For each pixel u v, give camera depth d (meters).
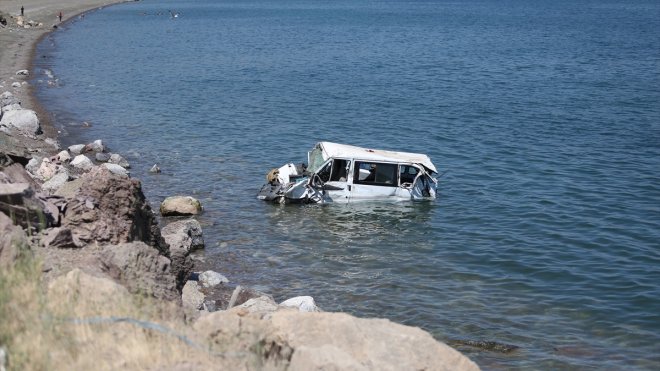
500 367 17.38
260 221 27.88
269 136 41.72
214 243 25.44
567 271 23.44
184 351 10.20
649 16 155.62
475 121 47.00
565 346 18.61
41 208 15.50
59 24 113.88
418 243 25.97
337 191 29.95
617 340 19.05
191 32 107.25
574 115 49.19
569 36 108.75
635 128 45.31
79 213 15.73
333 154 30.08
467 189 32.47
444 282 22.66
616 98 55.75
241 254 24.56
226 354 10.29
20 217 15.04
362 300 21.28
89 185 16.36
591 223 28.05
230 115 47.25
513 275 23.22
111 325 10.55
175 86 58.34
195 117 46.41
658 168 35.94
